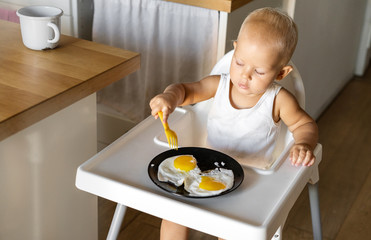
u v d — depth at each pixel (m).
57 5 1.74
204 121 1.28
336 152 2.32
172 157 1.01
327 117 2.66
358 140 2.45
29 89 1.05
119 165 1.00
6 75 1.10
